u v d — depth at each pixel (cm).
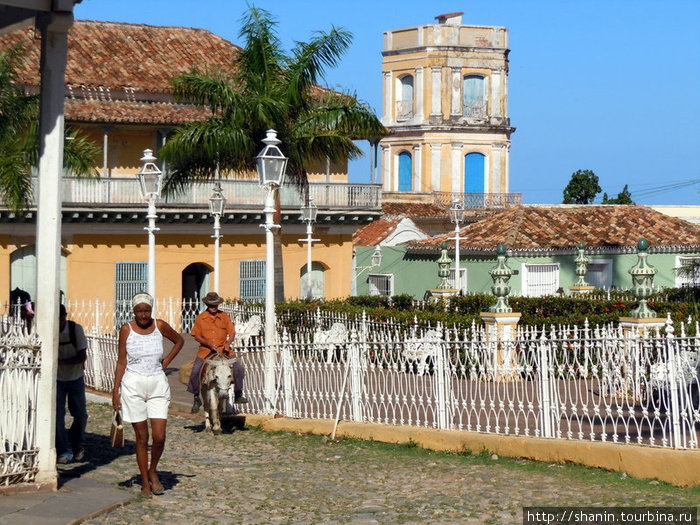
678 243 4009
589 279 3984
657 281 4016
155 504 1045
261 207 4216
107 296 3988
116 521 972
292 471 1248
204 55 4506
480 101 6850
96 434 1540
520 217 4181
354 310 2539
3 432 1022
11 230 3766
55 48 1033
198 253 4172
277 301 3181
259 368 1817
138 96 4112
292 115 3353
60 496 1029
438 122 6750
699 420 1140
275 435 1548
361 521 983
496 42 6838
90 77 4062
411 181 6838
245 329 2827
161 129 4081
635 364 1252
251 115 3256
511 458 1283
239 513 1019
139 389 1068
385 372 1544
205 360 1595
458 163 6794
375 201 4509
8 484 1033
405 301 2883
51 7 1019
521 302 2505
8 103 2875
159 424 1077
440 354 1402
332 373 1625
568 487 1109
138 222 4012
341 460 1323
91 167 3350
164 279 4100
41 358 1042
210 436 1555
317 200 4366
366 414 1526
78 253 3931
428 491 1112
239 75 3391
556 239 3997
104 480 1148
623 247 3953
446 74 6756
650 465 1138
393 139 6912
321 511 1029
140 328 1080
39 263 1040
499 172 6869
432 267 4366
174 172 3491
